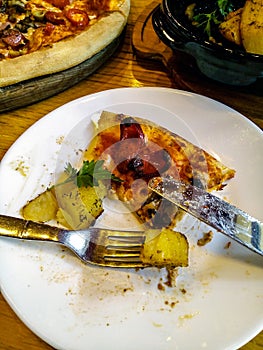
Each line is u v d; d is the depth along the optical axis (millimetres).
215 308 256
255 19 337
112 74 410
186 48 343
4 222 283
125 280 273
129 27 448
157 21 364
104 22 409
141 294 266
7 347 256
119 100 362
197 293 265
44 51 379
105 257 277
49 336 244
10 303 256
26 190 315
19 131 368
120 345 242
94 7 442
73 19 420
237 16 362
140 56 418
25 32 431
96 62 404
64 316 254
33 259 278
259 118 367
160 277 274
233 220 268
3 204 306
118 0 431
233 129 340
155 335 246
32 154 332
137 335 247
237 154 328
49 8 456
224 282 267
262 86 367
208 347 238
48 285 268
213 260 280
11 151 331
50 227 284
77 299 263
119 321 253
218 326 247
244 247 281
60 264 278
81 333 247
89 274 275
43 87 379
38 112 381
